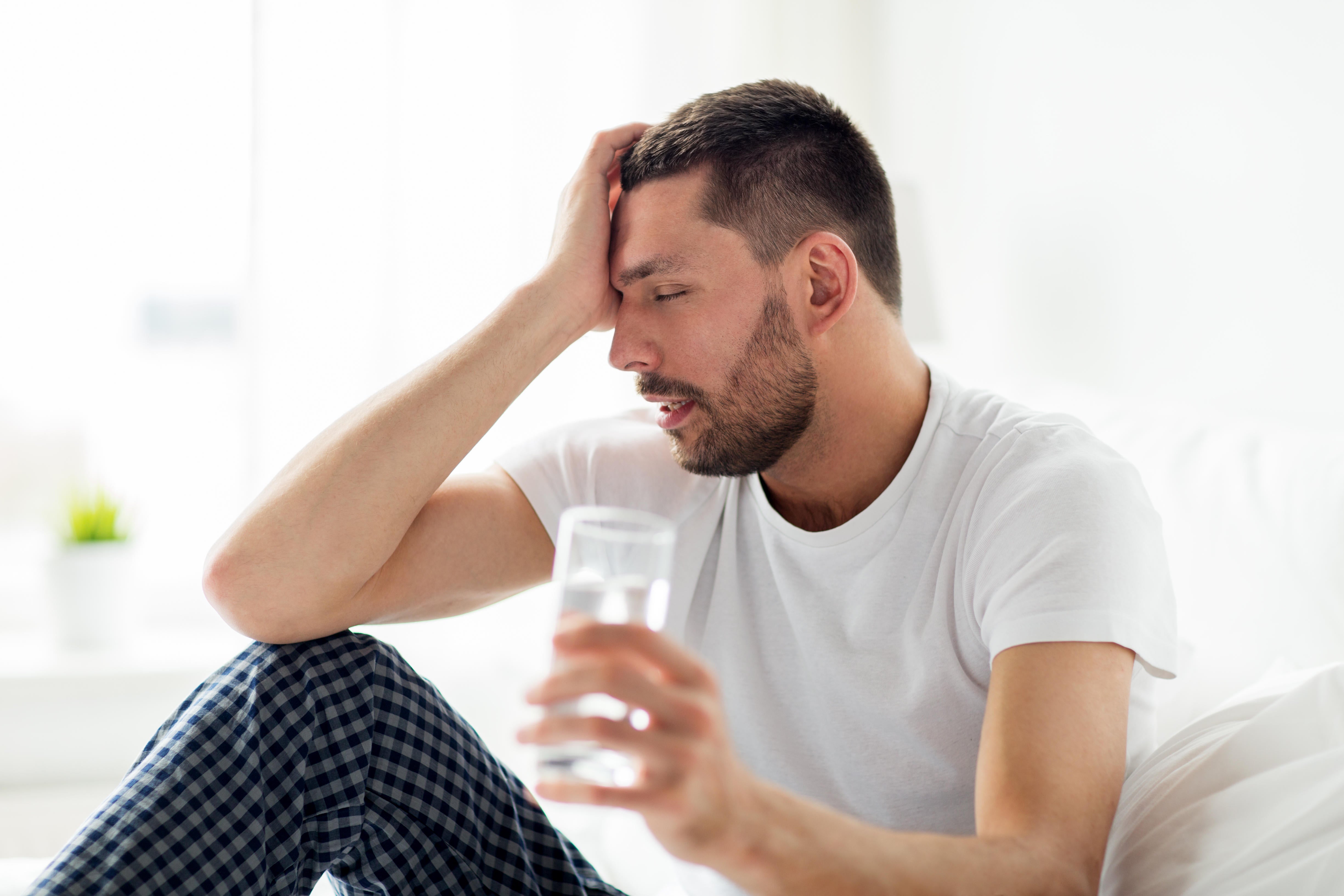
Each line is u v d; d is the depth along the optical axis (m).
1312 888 0.76
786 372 1.14
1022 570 0.97
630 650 0.63
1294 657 1.09
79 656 2.35
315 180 2.46
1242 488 1.22
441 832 1.08
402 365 2.49
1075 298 1.96
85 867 0.92
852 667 1.13
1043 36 2.05
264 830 0.99
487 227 2.53
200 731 1.00
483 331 1.18
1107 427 1.47
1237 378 1.60
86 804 2.15
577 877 1.14
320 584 1.07
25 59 2.57
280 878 1.01
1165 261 1.75
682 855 0.67
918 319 2.15
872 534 1.13
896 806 1.12
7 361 2.62
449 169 2.51
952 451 1.14
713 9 2.65
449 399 1.14
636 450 1.30
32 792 2.19
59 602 2.36
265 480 2.45
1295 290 1.50
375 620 1.15
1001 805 0.85
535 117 2.55
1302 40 1.49
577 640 0.63
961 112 2.33
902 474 1.14
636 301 1.17
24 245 2.61
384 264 2.48
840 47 2.73
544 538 1.26
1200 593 1.20
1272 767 0.87
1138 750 1.07
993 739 0.89
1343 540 1.10
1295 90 1.50
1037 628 0.92
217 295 2.72
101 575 2.37
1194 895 0.83
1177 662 1.00
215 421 2.74
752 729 1.19
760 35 2.67
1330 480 1.15
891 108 2.63
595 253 1.23
